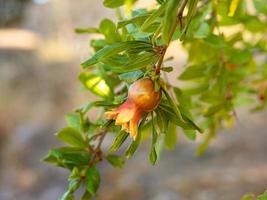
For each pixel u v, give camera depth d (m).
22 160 2.96
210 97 0.60
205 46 0.57
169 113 0.35
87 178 0.46
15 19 4.95
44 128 3.29
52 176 2.73
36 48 4.35
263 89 0.72
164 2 0.31
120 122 0.32
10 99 3.58
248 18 0.60
